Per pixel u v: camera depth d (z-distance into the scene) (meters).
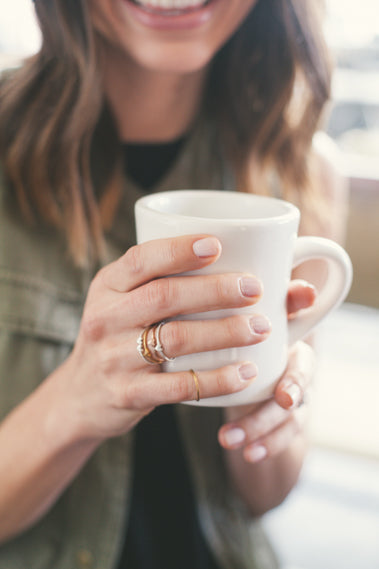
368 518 1.15
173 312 0.37
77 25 0.54
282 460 0.60
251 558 0.63
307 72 0.65
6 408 0.56
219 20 0.52
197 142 0.64
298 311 0.42
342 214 0.78
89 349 0.41
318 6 0.64
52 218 0.58
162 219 0.36
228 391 0.38
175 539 0.62
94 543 0.58
